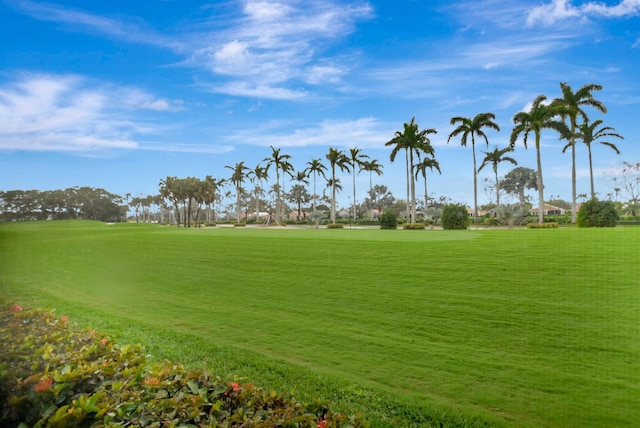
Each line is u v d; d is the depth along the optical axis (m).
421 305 7.10
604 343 5.11
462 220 27.30
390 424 3.35
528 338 5.41
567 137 32.88
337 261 11.31
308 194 100.88
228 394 2.52
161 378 2.62
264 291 8.73
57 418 1.91
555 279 8.05
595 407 3.67
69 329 3.43
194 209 99.06
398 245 13.20
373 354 5.12
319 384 4.15
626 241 11.16
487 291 7.65
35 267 12.82
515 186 71.38
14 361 2.24
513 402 3.80
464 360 4.84
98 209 69.56
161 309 7.64
